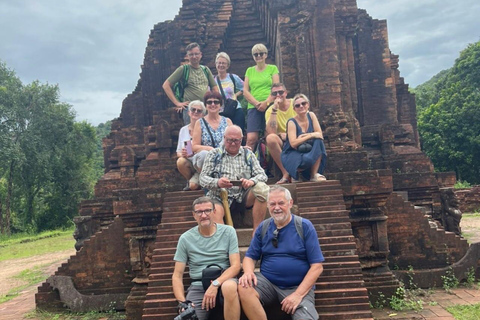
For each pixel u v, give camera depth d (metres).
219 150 5.48
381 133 10.90
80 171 35.84
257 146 7.95
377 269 6.45
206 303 4.15
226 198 5.33
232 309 4.04
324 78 9.15
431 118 33.97
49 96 32.34
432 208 9.25
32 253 19.25
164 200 6.60
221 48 12.99
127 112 15.16
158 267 5.62
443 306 6.01
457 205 9.57
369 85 13.39
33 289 10.34
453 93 34.78
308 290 4.19
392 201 7.45
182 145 6.93
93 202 11.12
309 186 6.34
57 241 24.72
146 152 10.35
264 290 4.31
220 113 7.85
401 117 15.01
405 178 9.15
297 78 9.40
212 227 4.65
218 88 8.40
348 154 7.69
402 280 7.10
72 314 7.26
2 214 34.41
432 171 10.12
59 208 36.25
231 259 4.52
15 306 8.51
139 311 6.54
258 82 8.32
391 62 15.23
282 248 4.41
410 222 7.41
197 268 4.57
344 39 11.96
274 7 9.55
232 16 13.63
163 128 9.44
